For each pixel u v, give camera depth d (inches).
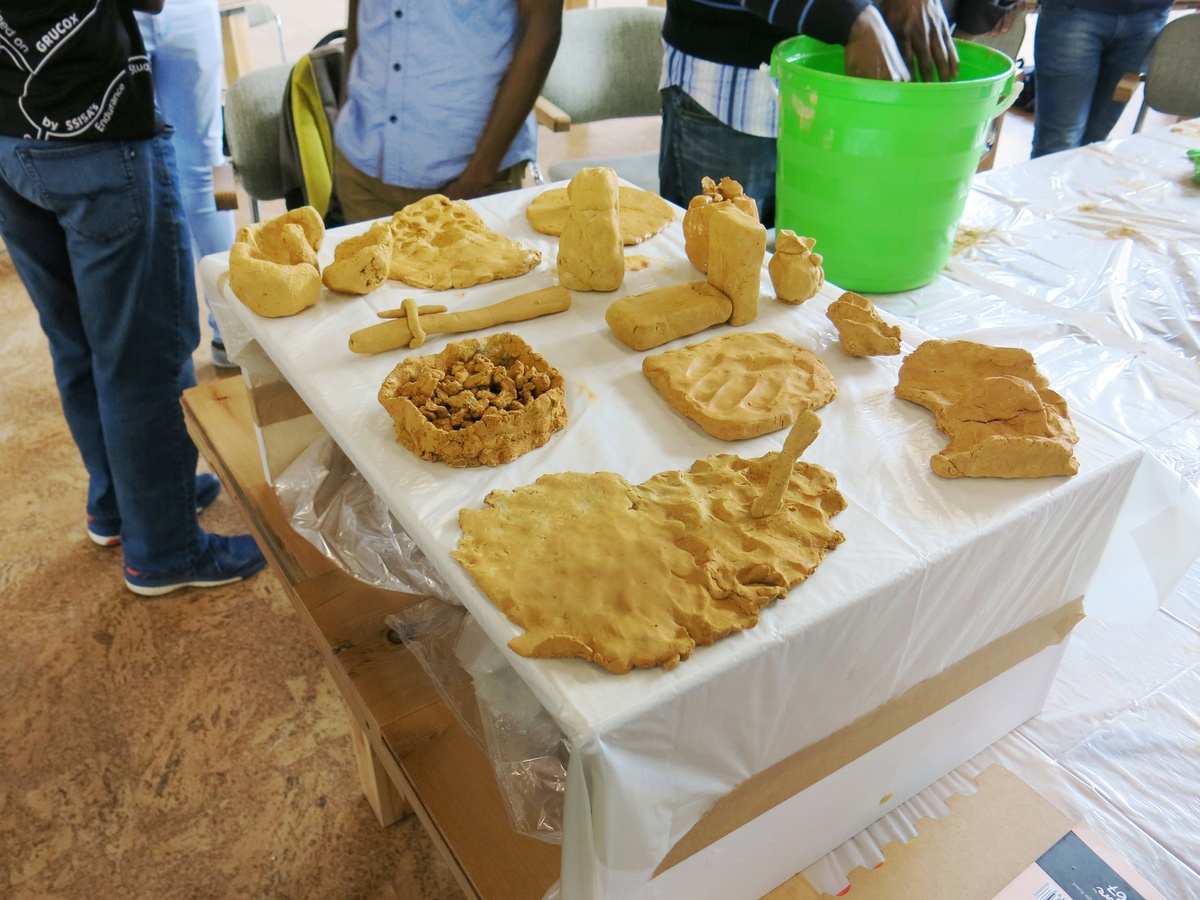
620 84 81.8
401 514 30.3
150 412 57.6
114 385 55.9
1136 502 35.8
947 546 28.4
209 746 56.6
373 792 50.5
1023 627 36.2
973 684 36.3
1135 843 37.1
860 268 57.1
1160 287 60.4
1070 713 42.8
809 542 28.0
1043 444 31.0
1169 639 46.3
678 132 67.0
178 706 59.1
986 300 58.6
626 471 32.1
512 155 70.1
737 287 40.6
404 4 60.2
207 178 73.5
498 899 31.1
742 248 39.5
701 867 30.9
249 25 81.0
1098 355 53.4
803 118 52.3
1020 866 36.2
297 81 67.6
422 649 39.6
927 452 33.0
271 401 46.3
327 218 74.2
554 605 25.8
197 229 75.7
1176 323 56.8
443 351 36.0
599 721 22.5
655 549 27.5
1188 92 87.2
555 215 51.2
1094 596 40.1
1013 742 41.6
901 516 29.8
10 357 95.3
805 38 57.0
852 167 52.1
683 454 33.1
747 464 31.7
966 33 78.4
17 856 50.3
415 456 32.6
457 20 61.0
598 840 25.0
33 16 42.7
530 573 26.9
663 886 30.0
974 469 31.4
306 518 45.9
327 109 68.2
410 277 43.9
